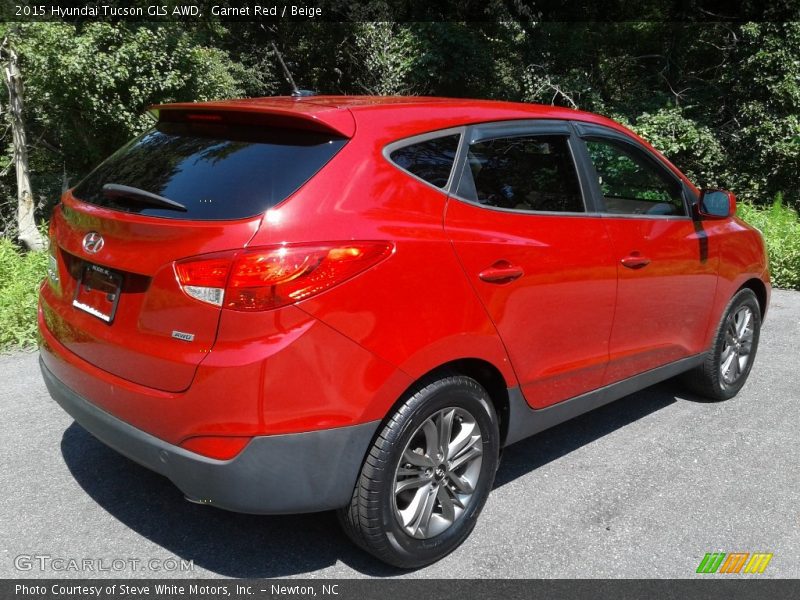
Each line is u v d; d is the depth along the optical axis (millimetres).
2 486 3359
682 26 17625
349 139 2664
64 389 2934
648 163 3939
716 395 4699
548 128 3406
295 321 2391
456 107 3100
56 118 16734
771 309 7301
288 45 21750
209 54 17688
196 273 2396
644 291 3738
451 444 2904
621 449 4023
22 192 14516
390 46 20031
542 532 3174
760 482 3689
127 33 15922
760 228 9539
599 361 3568
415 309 2652
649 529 3225
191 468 2457
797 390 4992
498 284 2945
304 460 2471
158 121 3205
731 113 16344
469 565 2920
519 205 3148
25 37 15148
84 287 2848
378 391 2559
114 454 3713
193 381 2402
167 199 2598
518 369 3109
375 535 2682
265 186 2520
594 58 18781
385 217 2641
